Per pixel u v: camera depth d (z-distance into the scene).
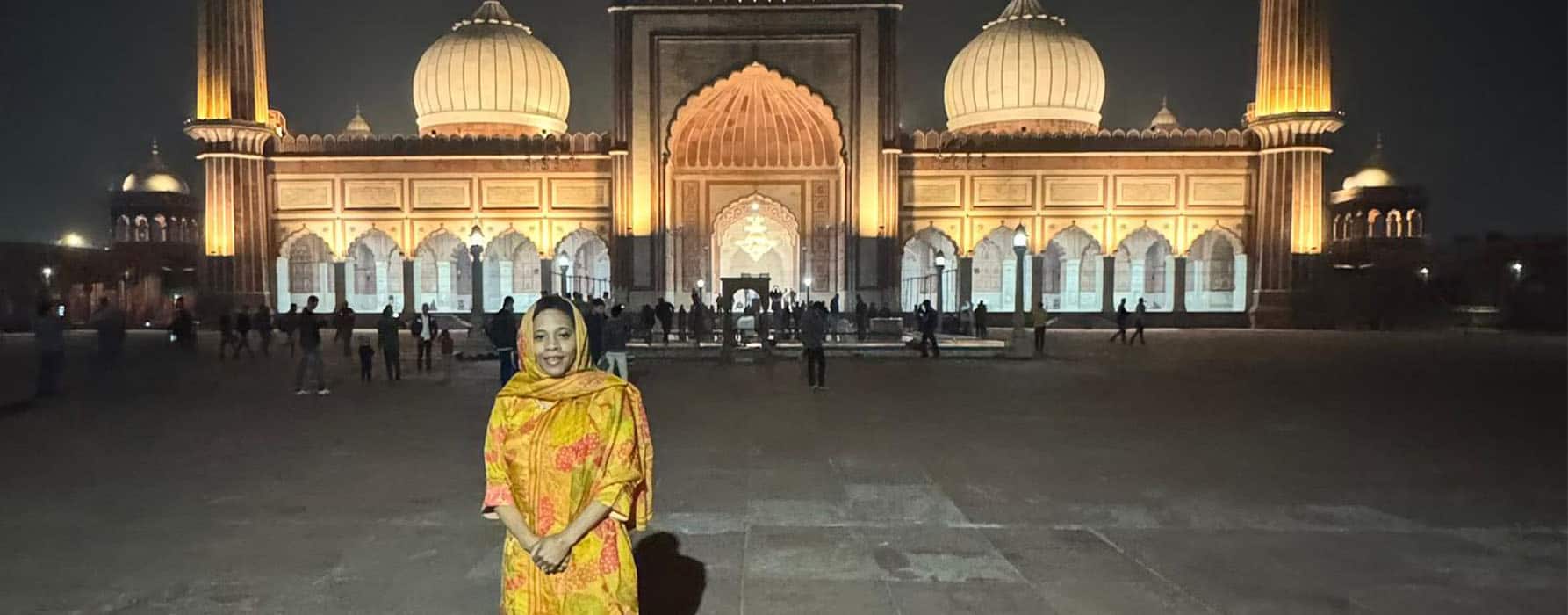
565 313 1.95
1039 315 13.91
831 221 23.25
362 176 22.56
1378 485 4.60
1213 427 6.53
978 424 6.66
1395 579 3.14
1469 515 4.01
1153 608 2.85
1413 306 21.44
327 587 3.04
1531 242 20.75
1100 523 3.86
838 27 20.91
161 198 26.72
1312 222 21.70
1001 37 25.94
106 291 24.36
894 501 4.24
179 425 6.61
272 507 4.12
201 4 22.05
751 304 22.62
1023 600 2.92
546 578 1.87
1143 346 15.73
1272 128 21.77
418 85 26.00
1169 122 28.47
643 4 21.02
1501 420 6.91
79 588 3.04
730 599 2.92
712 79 21.00
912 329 21.92
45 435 6.18
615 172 21.25
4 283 22.48
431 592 2.99
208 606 2.86
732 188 23.36
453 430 6.40
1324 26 21.77
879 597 2.94
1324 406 7.72
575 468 1.86
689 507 4.12
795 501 4.24
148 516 3.96
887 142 20.94
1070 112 25.66
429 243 25.94
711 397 8.42
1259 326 21.92
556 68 26.55
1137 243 26.28
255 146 22.34
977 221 22.41
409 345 16.45
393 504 4.16
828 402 8.07
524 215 22.45
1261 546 3.53
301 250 25.91
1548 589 3.04
